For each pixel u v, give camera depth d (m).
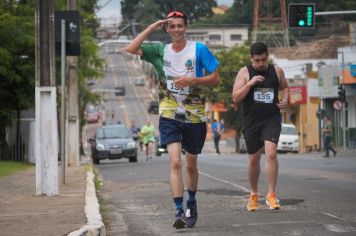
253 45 14.99
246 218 14.12
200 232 12.49
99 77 53.34
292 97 81.06
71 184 22.55
